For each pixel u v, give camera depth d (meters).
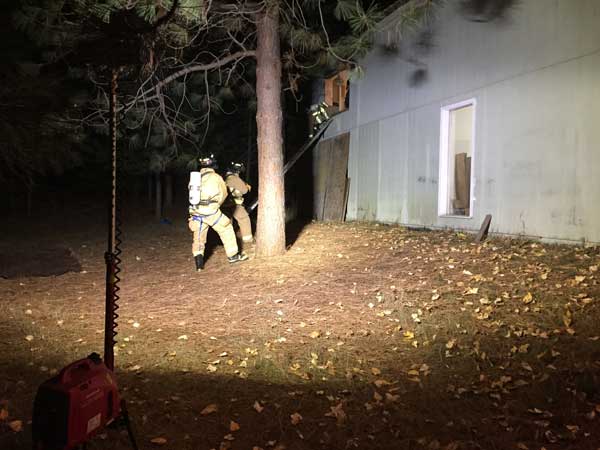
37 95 8.90
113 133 3.56
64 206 19.81
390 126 12.34
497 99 8.91
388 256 8.70
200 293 7.91
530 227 8.26
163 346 5.75
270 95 9.36
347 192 14.60
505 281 6.67
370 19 8.84
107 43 3.66
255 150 19.45
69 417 2.57
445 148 10.45
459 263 7.72
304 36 9.50
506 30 8.67
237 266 9.23
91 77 8.83
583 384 4.06
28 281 9.06
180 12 8.09
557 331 5.10
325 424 3.88
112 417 2.92
